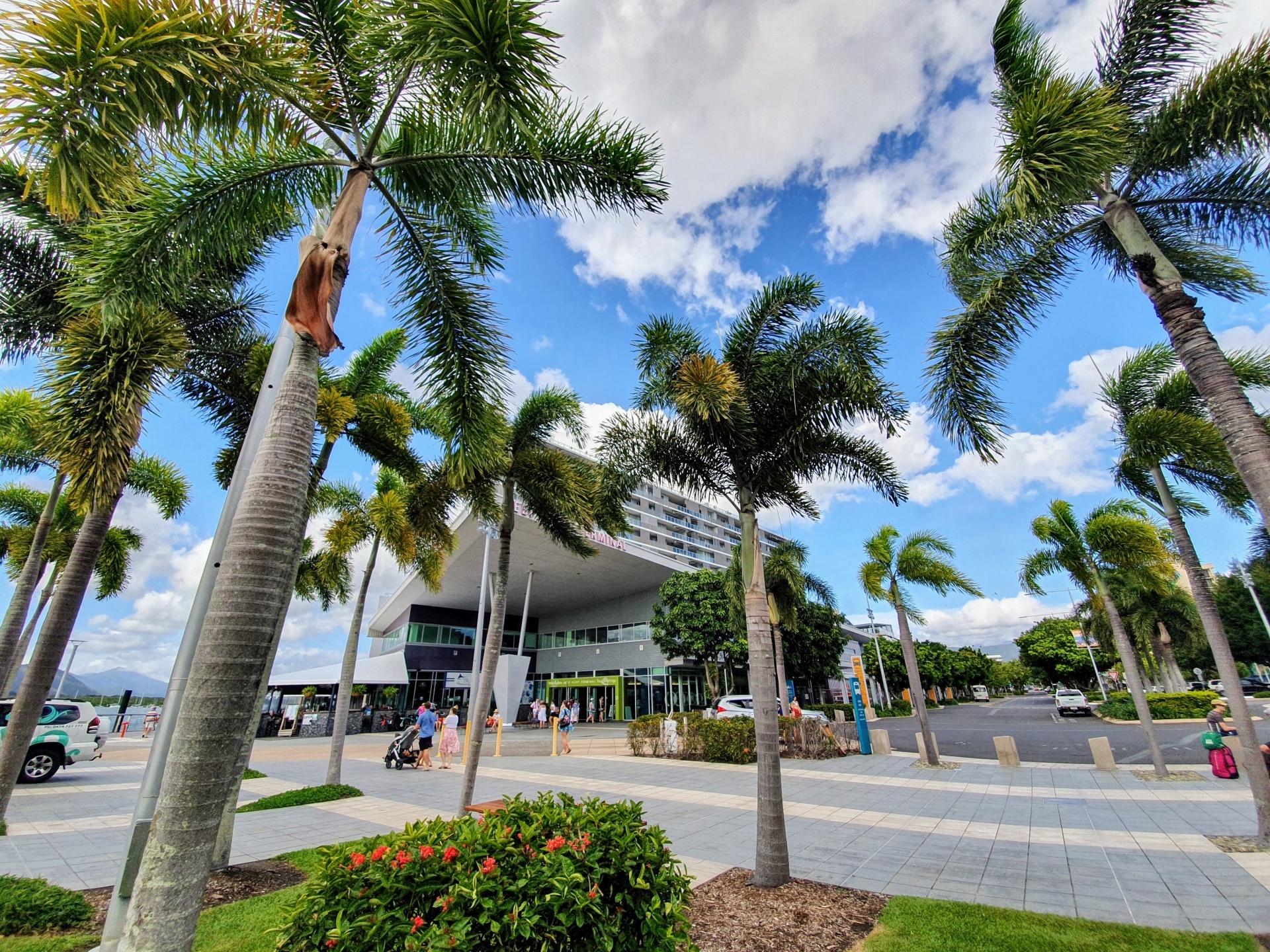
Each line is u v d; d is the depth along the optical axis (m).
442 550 12.84
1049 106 4.02
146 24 2.81
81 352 5.29
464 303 6.03
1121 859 6.01
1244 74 4.75
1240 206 5.52
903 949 4.00
